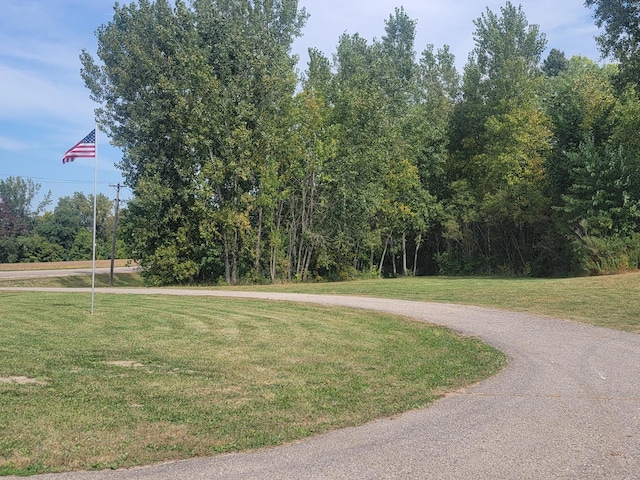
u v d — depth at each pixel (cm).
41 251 8181
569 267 3469
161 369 949
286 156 3666
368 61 4706
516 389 794
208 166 3366
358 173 3831
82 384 834
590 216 2862
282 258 3950
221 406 719
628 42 2833
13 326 1445
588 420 633
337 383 851
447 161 4666
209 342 1223
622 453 524
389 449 548
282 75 3616
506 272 4250
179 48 3509
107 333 1338
